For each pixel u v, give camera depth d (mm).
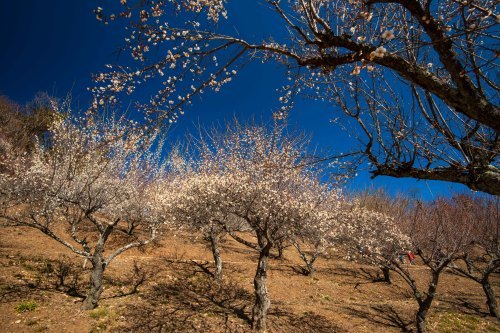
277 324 10234
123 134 3443
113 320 8914
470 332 11539
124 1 2885
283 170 9805
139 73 3312
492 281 19688
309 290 15266
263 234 9984
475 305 15070
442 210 12680
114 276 12797
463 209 14102
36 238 15273
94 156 9547
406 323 11891
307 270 18578
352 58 2760
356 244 13805
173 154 17984
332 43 2852
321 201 12039
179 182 17094
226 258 18422
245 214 10242
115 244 16844
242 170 12359
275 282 15492
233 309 11336
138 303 10453
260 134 12516
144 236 18719
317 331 10172
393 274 19625
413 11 2490
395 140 3922
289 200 10344
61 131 10016
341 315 12039
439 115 3703
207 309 10883
